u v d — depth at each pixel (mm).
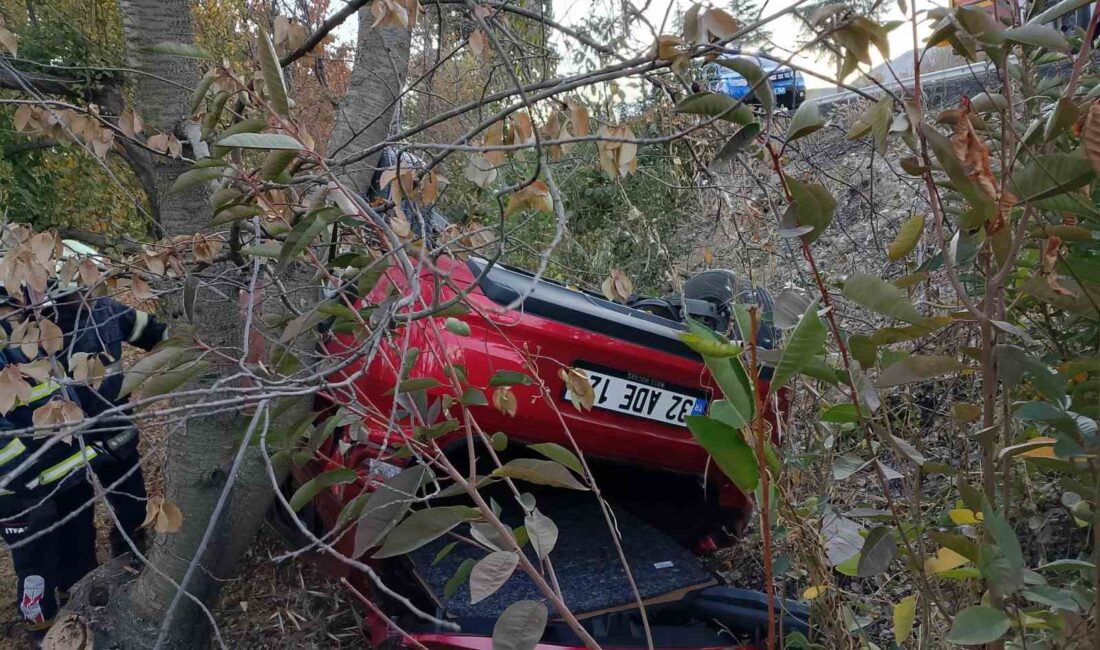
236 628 3029
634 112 2807
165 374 1734
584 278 4664
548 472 1583
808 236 1437
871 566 1512
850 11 1344
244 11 3102
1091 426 1435
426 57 2875
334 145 2652
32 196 5664
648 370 2539
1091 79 1847
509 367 2334
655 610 2395
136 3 2348
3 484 1057
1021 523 2209
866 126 1398
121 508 3088
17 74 2115
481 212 2904
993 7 1491
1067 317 1946
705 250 3633
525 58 2064
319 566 2656
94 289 2139
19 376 1598
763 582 3076
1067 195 1298
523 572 2488
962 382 2484
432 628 2176
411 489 1579
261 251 1889
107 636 2527
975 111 1538
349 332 1961
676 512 3133
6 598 3441
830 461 2418
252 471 2455
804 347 1276
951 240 1675
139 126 2166
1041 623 1388
